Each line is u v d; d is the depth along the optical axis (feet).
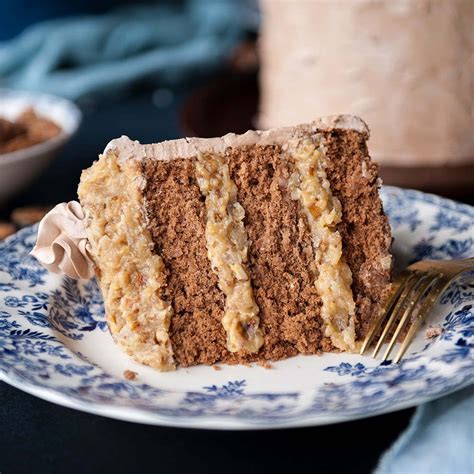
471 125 2.36
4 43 3.45
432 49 2.29
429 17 2.27
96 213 1.70
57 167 2.63
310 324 1.73
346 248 1.76
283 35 2.44
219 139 1.73
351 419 1.48
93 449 1.53
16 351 1.65
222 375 1.68
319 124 1.75
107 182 1.70
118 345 1.72
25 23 3.46
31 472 1.50
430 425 1.53
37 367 1.62
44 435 1.56
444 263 1.82
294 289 1.74
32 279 1.89
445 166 2.37
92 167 1.72
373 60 2.32
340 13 2.32
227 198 1.73
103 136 2.86
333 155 1.75
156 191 1.72
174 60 3.34
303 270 1.75
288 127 1.74
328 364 1.69
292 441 1.54
